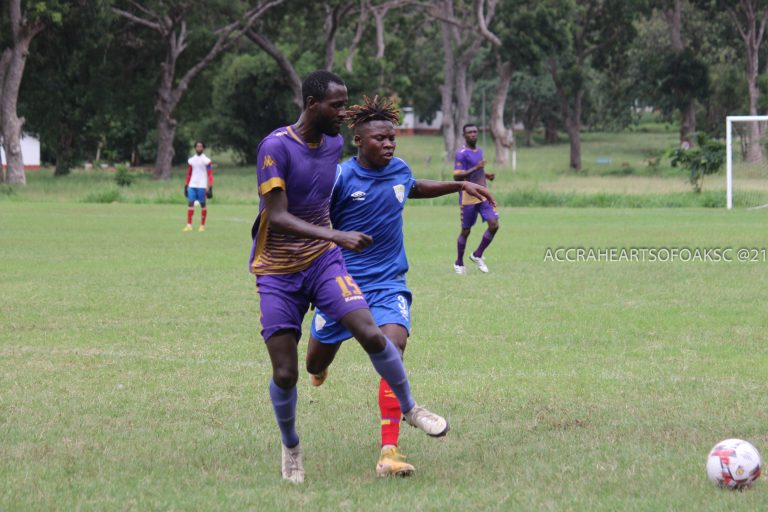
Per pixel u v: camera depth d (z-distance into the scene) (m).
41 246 50.12
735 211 81.38
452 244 51.97
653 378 19.95
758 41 160.62
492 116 173.25
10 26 119.19
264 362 21.80
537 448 14.81
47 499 12.38
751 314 28.36
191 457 14.49
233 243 52.12
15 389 18.98
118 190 105.31
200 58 154.38
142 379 19.92
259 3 145.50
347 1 144.25
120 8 141.25
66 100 151.62
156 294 32.59
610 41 177.38
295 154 13.40
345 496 12.59
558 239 54.72
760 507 11.80
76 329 25.94
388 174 15.14
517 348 23.36
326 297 13.45
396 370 13.40
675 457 14.17
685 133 179.38
